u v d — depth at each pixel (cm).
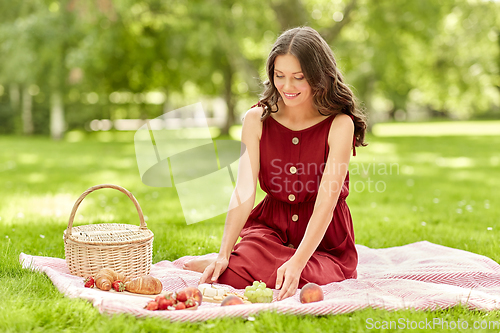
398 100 3541
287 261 256
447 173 931
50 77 1561
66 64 1506
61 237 391
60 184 739
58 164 1035
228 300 228
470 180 835
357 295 240
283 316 215
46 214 498
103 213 511
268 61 265
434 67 1983
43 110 2120
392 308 225
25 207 538
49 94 1702
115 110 2217
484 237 404
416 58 1784
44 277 272
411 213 542
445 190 725
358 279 271
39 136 2092
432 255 334
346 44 1516
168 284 272
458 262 303
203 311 213
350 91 279
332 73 265
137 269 274
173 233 408
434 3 1388
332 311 221
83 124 2220
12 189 678
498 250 362
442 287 254
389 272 293
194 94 2388
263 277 262
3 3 1655
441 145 1603
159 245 373
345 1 1497
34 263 292
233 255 272
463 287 274
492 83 2214
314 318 220
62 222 451
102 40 1481
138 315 212
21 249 345
